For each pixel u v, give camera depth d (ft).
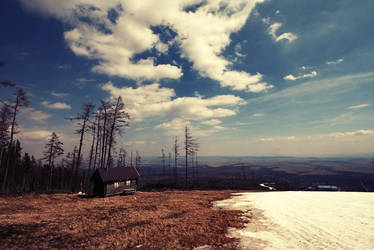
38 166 159.63
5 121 89.40
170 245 29.73
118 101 102.37
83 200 69.46
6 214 45.37
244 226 38.50
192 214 49.98
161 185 161.58
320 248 27.30
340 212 48.42
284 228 36.94
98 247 28.94
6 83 31.58
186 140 153.07
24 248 27.48
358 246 27.50
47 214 47.06
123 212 51.16
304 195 86.63
